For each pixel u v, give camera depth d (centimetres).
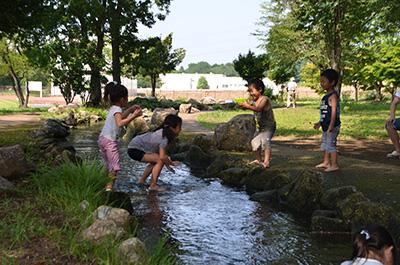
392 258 274
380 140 1103
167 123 661
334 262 402
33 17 930
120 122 610
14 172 569
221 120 1892
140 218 527
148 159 668
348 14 2036
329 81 679
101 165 612
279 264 398
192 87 8506
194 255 415
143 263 340
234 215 549
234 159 814
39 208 450
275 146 1003
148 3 2753
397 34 2872
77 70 2662
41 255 333
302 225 512
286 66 3191
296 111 2333
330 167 689
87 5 2459
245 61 3177
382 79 2944
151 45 2923
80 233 373
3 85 6738
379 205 470
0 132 1308
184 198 626
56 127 1077
